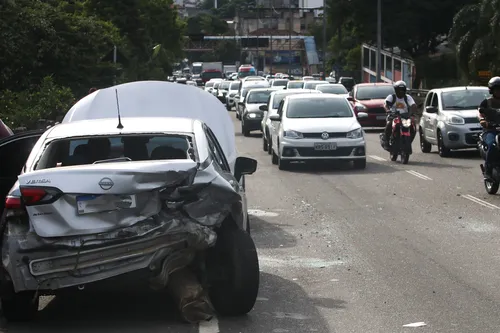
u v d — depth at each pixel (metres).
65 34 39.34
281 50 178.50
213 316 8.88
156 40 76.31
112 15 60.06
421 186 20.11
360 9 70.44
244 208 9.59
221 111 14.27
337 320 8.73
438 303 9.37
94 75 40.50
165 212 7.98
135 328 8.51
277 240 13.55
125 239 7.80
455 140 26.67
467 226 14.54
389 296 9.74
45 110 31.33
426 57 70.69
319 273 11.07
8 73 36.84
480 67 51.88
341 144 23.98
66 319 8.95
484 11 49.38
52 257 7.78
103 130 9.34
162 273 7.91
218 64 141.75
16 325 8.70
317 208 17.00
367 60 90.75
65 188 7.75
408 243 13.08
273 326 8.51
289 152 24.23
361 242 13.24
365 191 19.47
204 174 8.23
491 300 9.48
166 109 14.04
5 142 10.91
